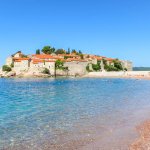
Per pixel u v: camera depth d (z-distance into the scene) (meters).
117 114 33.06
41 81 142.50
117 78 178.88
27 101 49.97
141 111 35.44
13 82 133.38
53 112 35.38
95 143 20.62
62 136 22.75
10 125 27.12
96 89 80.81
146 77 178.00
